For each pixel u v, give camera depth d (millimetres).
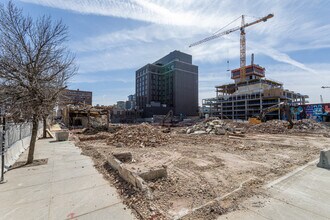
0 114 5797
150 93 107875
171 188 4488
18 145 8641
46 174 5543
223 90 105875
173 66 105000
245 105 81062
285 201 3801
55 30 6941
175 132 22641
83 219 3119
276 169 6238
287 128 21562
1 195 4074
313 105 39281
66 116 29891
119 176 5215
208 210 3414
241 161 7418
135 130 13211
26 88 6199
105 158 7598
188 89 107375
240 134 17625
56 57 7051
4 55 5859
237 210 3428
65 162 7020
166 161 7363
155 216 3156
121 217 3170
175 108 101750
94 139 15195
